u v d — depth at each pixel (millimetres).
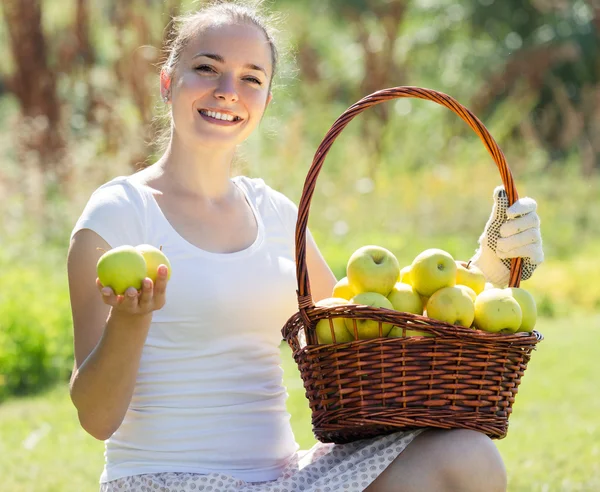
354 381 4164
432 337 4117
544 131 26203
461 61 29219
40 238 15312
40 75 19250
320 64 27391
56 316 11523
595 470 7434
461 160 21531
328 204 18250
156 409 4480
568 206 19594
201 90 4824
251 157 15164
